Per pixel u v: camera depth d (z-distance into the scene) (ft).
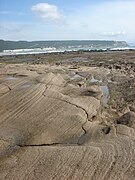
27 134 52.21
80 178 38.34
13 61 267.18
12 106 62.03
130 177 37.96
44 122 56.18
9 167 42.16
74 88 77.77
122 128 53.78
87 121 58.34
